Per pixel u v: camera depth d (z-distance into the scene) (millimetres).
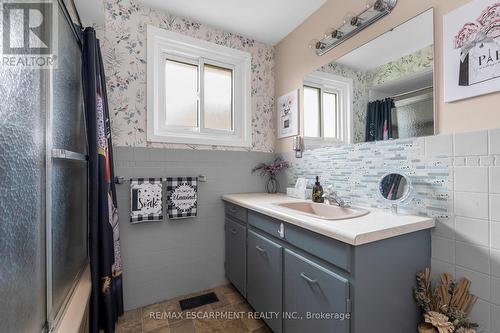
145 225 1802
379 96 1387
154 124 1876
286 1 1755
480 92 974
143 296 1793
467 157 1021
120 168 1731
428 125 1154
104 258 1347
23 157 736
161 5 1803
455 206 1060
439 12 1119
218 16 1932
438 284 1108
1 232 602
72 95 1284
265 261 1435
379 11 1362
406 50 1249
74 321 928
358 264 885
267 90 2369
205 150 2043
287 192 2029
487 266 961
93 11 1354
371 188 1435
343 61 1626
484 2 963
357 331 888
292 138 2137
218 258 2090
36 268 802
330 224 1015
